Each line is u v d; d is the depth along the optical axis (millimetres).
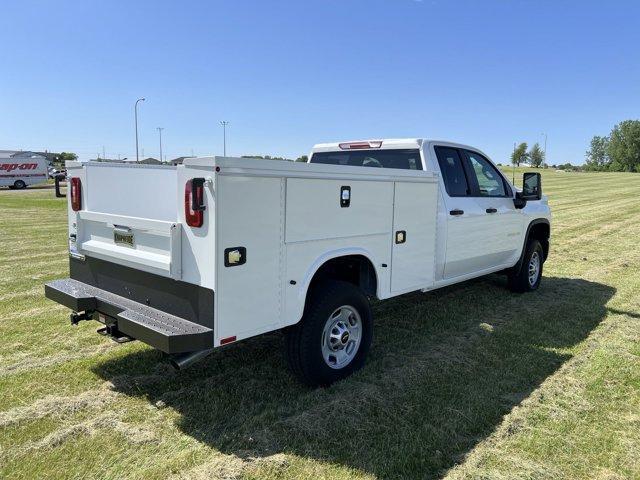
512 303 6230
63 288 3922
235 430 3186
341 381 3904
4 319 5363
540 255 6969
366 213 3941
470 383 3918
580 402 3625
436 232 4871
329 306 3691
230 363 4238
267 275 3230
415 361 4324
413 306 6039
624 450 3041
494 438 3154
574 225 14664
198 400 3578
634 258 9484
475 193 5633
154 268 3281
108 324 3635
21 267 8172
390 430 3205
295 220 3361
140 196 3443
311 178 3434
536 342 4852
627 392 3801
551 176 58219
